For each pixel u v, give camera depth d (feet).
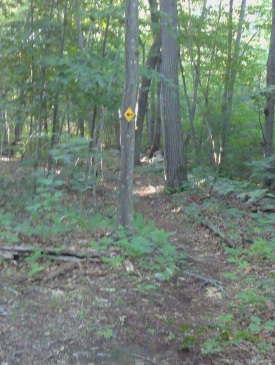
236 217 34.71
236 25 54.75
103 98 31.32
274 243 25.80
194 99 58.34
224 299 19.92
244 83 59.98
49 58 29.32
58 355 13.73
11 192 33.01
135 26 24.07
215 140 55.16
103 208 34.40
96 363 13.57
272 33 47.60
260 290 20.71
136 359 14.08
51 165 37.65
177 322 17.04
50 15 34.91
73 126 69.00
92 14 32.19
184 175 46.32
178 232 31.42
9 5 38.65
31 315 15.90
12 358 13.29
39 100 34.63
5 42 35.45
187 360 14.48
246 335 15.43
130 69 24.23
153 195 44.50
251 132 55.52
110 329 15.56
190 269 23.32
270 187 43.78
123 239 23.06
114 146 92.73
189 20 50.42
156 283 20.49
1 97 39.09
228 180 46.65
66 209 28.86
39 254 20.47
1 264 19.89
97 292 18.40
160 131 80.07
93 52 31.27
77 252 21.47
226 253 26.89
